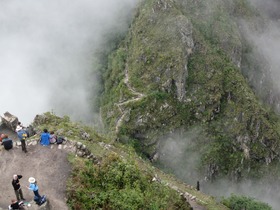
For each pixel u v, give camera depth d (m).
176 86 117.88
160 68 119.25
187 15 129.12
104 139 41.91
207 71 121.12
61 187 28.36
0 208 26.44
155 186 33.75
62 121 40.59
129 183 30.72
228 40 128.38
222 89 120.75
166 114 117.12
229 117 118.81
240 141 116.94
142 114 116.50
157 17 125.94
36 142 32.59
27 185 28.52
